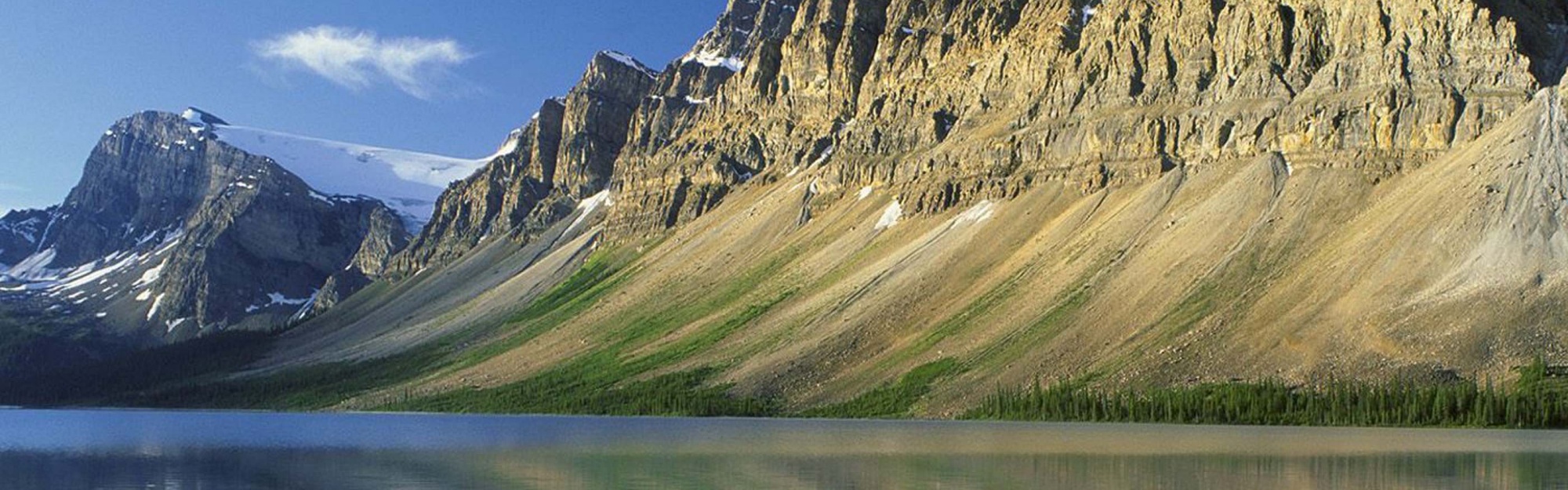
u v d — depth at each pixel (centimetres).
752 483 13625
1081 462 15500
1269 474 14050
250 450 19112
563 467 15475
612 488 13238
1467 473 14150
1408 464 15062
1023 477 13850
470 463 16212
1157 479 13650
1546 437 18800
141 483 14312
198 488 13812
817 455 16850
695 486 13400
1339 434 19688
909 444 18638
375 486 13750
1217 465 15075
